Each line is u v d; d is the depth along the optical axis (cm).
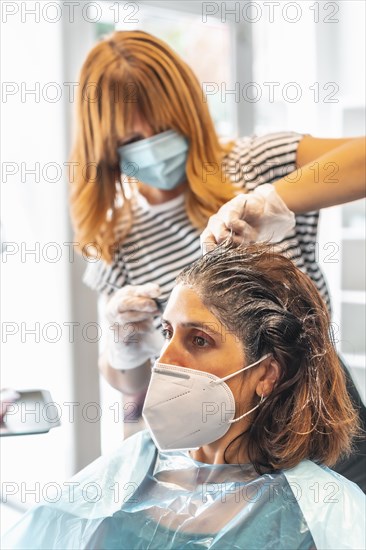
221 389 108
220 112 279
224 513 109
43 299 262
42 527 120
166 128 156
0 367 272
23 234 262
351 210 278
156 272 168
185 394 108
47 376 263
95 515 117
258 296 108
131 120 155
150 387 110
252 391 109
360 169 129
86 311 259
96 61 155
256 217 123
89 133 161
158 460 123
